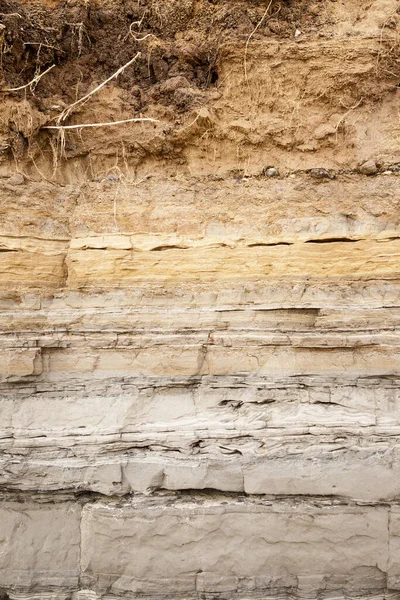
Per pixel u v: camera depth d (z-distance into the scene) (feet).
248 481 11.96
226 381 12.38
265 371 12.37
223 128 13.15
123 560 11.80
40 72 13.24
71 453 12.04
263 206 12.82
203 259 12.61
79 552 11.97
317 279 12.47
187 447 12.10
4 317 12.17
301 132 13.16
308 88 13.07
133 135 13.24
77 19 13.39
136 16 13.75
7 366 12.05
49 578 11.89
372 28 13.16
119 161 13.39
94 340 12.32
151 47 13.60
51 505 12.05
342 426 12.10
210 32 13.51
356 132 13.12
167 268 12.62
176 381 12.32
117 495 12.08
